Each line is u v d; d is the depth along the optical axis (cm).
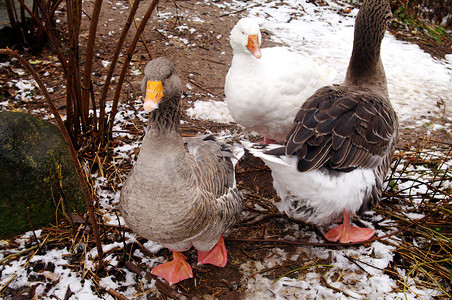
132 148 166
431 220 141
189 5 290
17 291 116
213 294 119
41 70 207
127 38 240
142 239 132
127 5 279
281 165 111
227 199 118
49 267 123
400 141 180
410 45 261
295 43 247
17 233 131
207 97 201
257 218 144
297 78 148
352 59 144
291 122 155
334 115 116
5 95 187
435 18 300
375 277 124
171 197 101
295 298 118
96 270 121
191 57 230
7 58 212
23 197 130
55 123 172
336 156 113
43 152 134
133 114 185
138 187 102
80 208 140
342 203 118
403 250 132
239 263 128
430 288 122
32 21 213
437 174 158
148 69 99
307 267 124
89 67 147
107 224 134
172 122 100
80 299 114
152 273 122
